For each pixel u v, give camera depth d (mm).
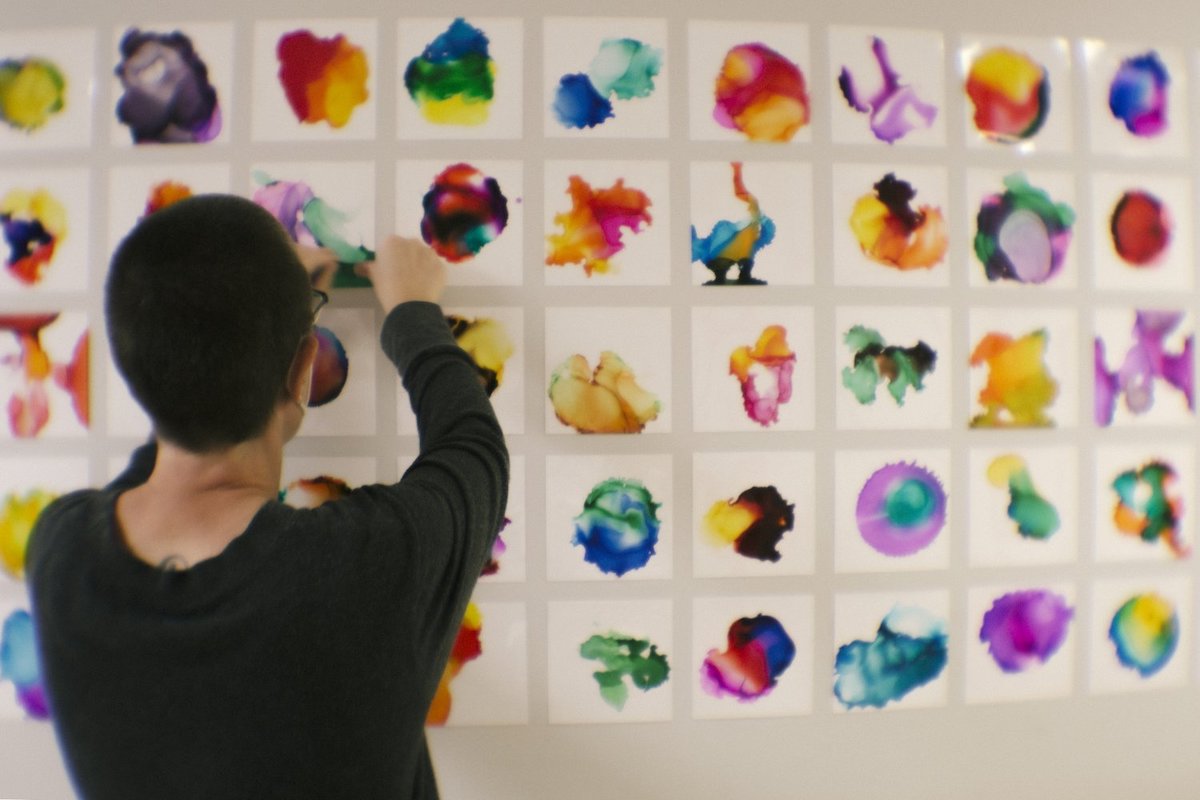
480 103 875
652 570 894
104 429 872
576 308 884
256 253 499
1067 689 946
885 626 919
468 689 886
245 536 481
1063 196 939
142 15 870
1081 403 939
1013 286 930
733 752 905
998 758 937
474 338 875
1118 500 946
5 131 873
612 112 884
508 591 886
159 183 870
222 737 461
